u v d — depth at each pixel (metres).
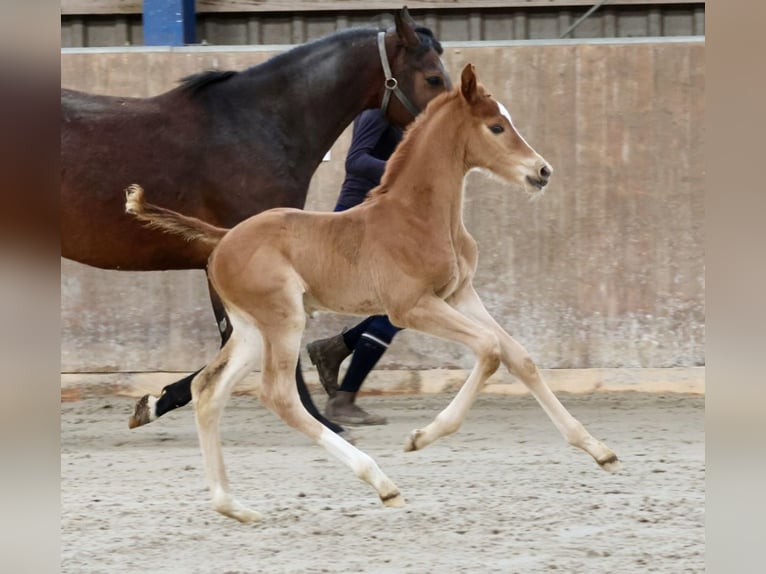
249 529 7.11
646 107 13.17
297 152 10.39
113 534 7.03
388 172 7.91
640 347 13.12
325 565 6.27
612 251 13.16
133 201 7.55
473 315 8.17
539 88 13.20
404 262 7.68
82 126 10.02
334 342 11.15
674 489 8.05
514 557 6.34
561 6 15.20
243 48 13.31
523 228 13.16
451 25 15.27
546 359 13.15
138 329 13.25
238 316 7.56
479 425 11.30
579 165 13.19
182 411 12.56
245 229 7.58
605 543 6.59
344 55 10.44
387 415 11.84
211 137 10.12
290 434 10.98
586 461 9.23
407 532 6.93
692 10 15.26
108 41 15.46
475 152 7.97
